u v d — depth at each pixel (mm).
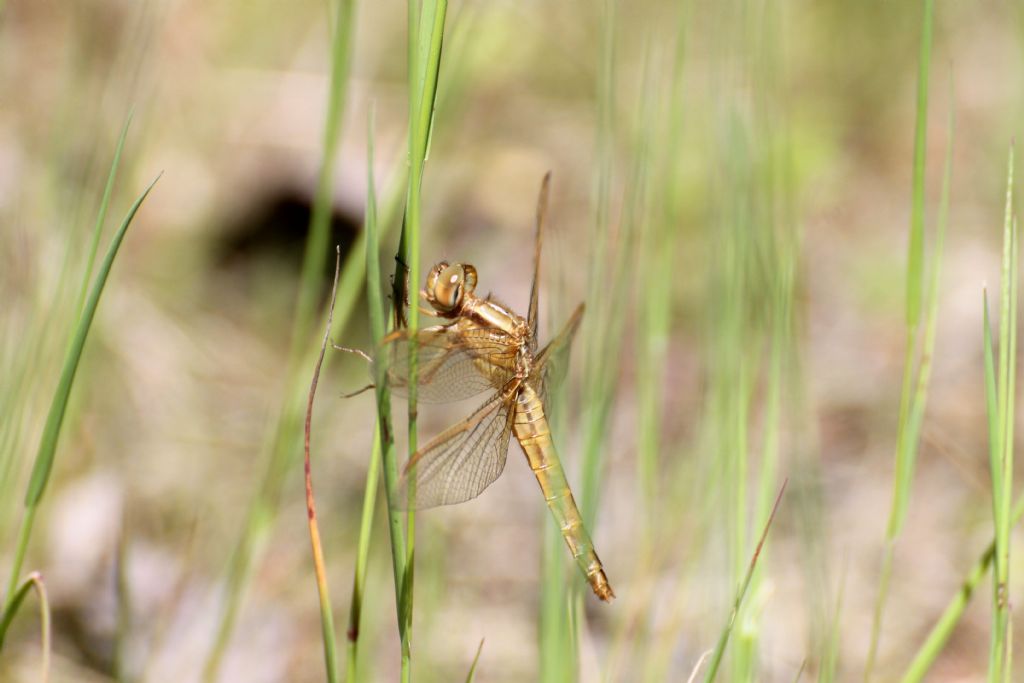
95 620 515
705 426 502
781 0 509
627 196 489
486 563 538
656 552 497
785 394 533
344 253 605
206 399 565
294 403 489
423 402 467
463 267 476
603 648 511
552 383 482
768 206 486
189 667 511
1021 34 574
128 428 552
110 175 448
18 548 447
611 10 482
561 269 487
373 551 506
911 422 464
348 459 554
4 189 545
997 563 452
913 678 460
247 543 489
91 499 531
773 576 533
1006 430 451
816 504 500
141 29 521
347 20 472
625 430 561
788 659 519
